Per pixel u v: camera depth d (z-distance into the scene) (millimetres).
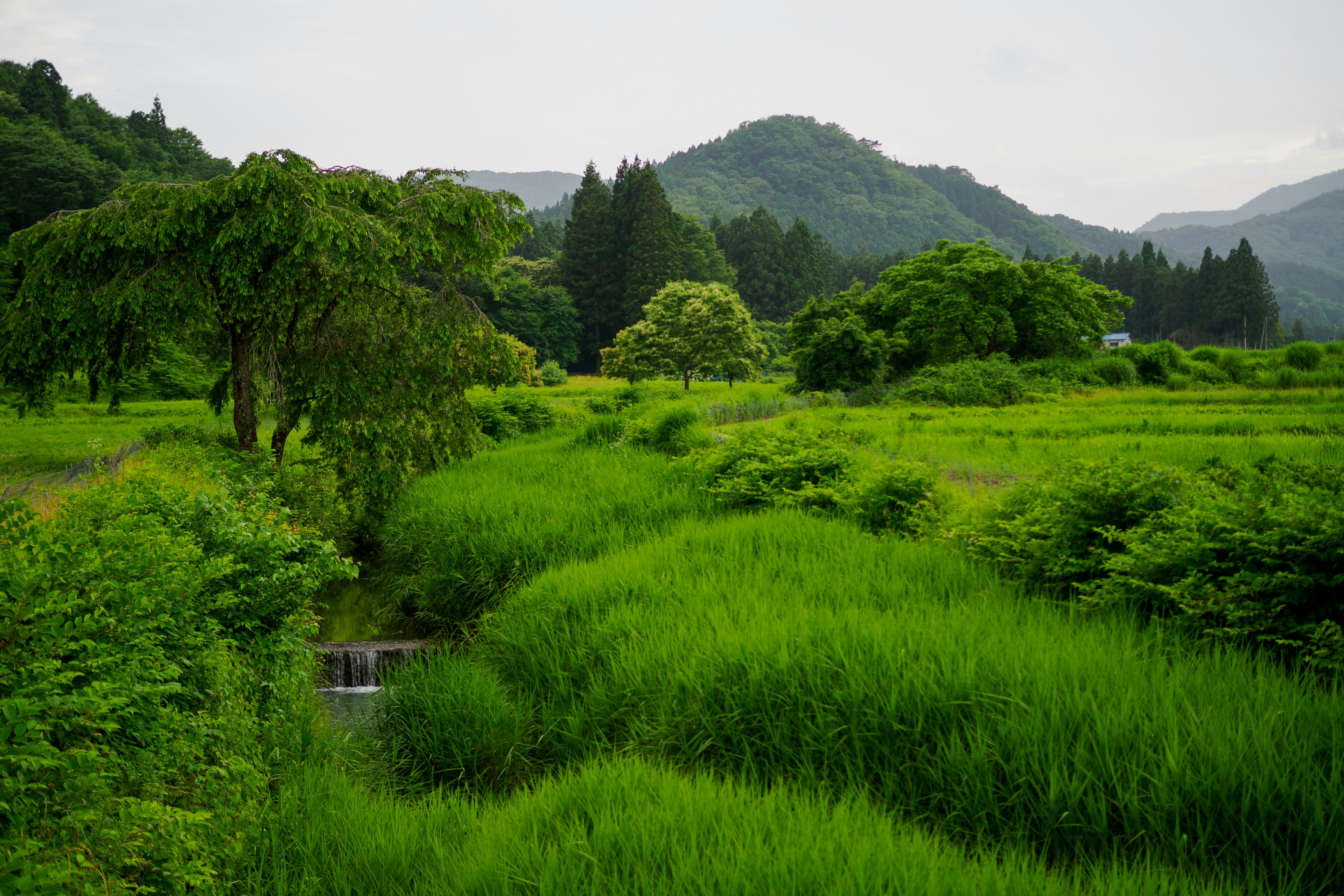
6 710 2529
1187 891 3258
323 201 13656
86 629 3156
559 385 76625
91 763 2887
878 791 4582
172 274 13039
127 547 4281
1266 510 5812
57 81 112938
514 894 3559
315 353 15016
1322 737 4074
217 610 5594
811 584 7262
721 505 12047
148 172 104125
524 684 7148
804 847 3496
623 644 6664
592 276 106312
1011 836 3986
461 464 18328
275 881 3992
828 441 13281
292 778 5199
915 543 9023
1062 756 4160
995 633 5613
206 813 3342
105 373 14734
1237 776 3838
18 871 2477
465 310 16469
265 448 16453
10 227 67000
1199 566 6070
